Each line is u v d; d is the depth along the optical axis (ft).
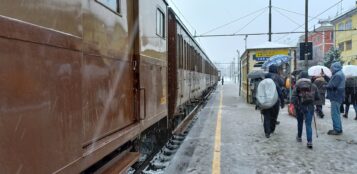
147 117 17.83
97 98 11.37
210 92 100.78
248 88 63.82
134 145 17.92
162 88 22.24
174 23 27.68
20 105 7.00
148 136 23.82
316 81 41.63
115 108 13.26
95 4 11.31
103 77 11.98
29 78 7.30
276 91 29.94
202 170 20.57
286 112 48.39
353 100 40.34
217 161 22.47
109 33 12.64
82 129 9.74
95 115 11.16
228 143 28.07
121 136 13.15
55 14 8.42
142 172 20.16
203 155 24.20
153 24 19.60
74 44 9.32
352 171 20.30
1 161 6.50
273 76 32.27
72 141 9.11
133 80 15.98
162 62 22.39
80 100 9.61
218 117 44.11
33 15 7.55
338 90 30.73
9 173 6.70
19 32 7.03
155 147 25.45
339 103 31.04
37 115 7.55
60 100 8.50
